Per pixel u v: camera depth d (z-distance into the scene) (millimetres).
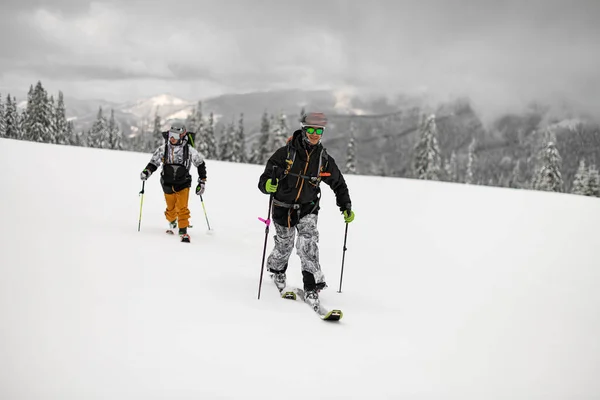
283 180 5379
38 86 65375
